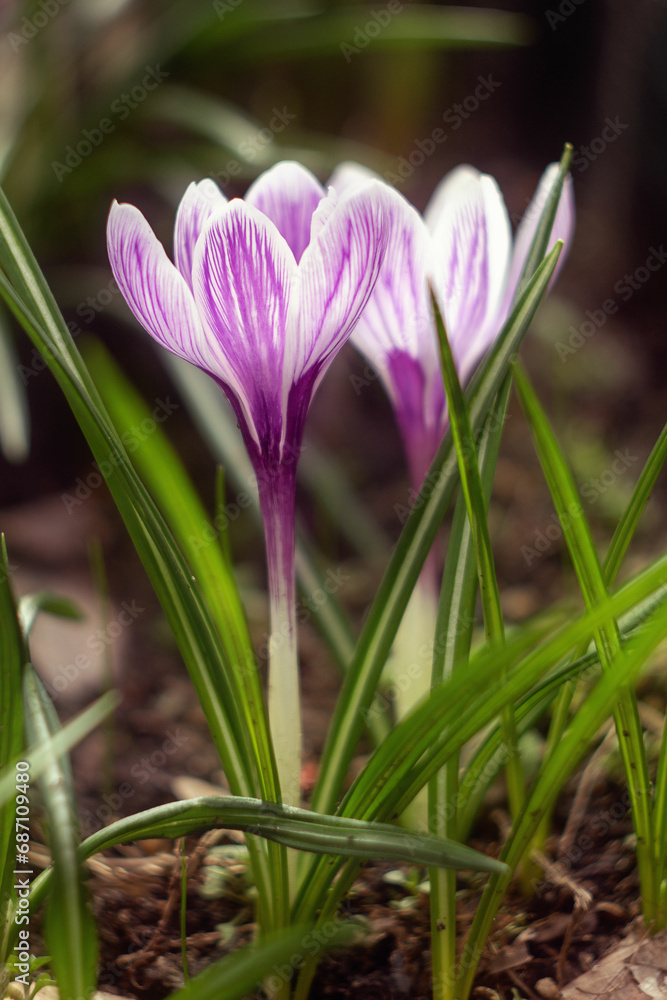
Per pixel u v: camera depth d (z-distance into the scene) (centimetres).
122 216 39
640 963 43
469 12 112
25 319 40
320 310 40
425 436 45
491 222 43
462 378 45
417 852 40
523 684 40
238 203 39
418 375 45
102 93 91
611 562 43
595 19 116
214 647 42
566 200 44
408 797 42
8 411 66
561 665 44
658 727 50
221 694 42
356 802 41
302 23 90
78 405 41
